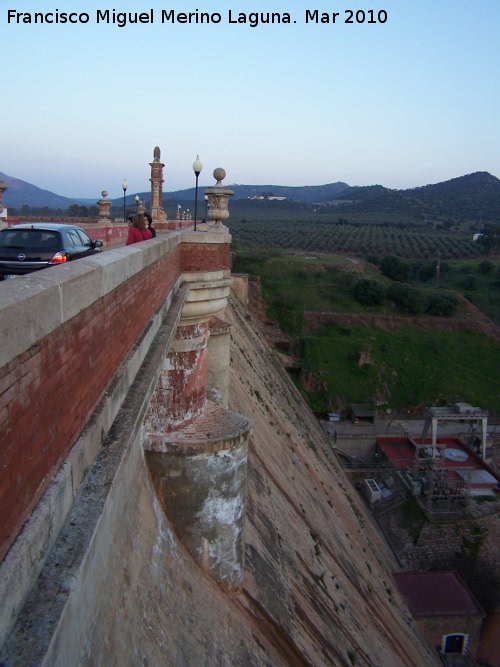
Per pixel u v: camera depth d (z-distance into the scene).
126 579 4.48
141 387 5.04
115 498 3.91
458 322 65.00
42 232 9.54
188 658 5.64
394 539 33.53
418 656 20.41
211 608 7.48
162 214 34.38
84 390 3.63
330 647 11.70
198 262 10.36
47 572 2.74
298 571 13.02
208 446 7.77
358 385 54.91
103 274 3.95
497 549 32.31
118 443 4.09
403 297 67.50
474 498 36.12
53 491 2.89
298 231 138.88
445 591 26.73
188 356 9.63
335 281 72.12
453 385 55.94
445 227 167.88
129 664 4.04
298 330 61.78
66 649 2.59
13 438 2.41
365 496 38.19
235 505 8.37
